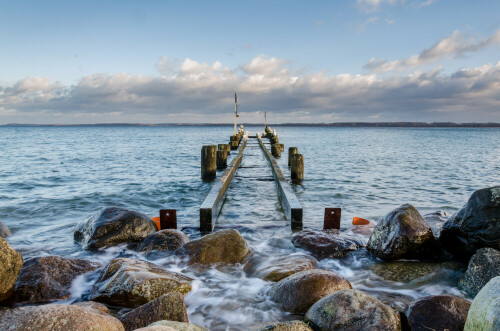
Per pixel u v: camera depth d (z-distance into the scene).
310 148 43.62
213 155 16.27
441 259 6.12
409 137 89.94
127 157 29.55
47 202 11.55
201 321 4.15
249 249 6.38
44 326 2.71
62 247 7.03
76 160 26.75
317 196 12.72
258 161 20.80
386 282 5.32
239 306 4.47
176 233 6.75
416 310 3.70
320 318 3.46
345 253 6.39
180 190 13.80
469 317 3.05
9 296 4.47
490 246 5.51
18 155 31.03
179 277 4.95
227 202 10.52
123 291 4.35
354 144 53.94
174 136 91.19
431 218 8.41
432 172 20.25
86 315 2.89
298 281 4.31
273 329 3.21
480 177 18.34
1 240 4.38
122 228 6.96
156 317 3.59
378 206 11.21
